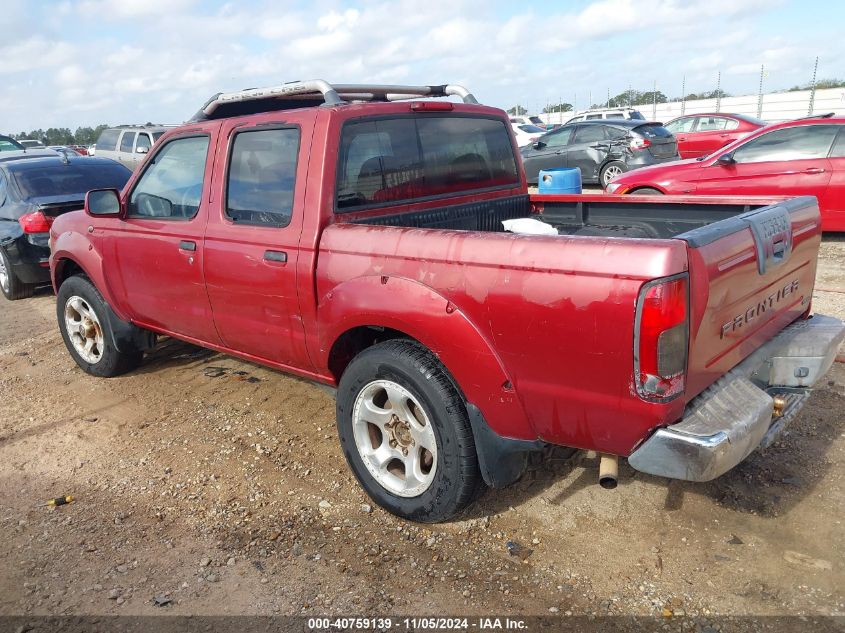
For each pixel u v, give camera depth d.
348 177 3.47
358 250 3.17
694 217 4.01
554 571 2.90
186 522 3.42
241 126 3.75
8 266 8.12
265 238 3.58
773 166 8.59
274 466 3.92
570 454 3.09
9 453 4.31
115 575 3.04
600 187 15.95
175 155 4.23
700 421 2.47
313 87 3.77
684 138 18.42
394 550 3.11
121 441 4.36
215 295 3.98
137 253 4.49
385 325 3.06
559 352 2.54
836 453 3.63
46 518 3.53
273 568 3.03
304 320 3.49
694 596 2.70
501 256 2.64
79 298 5.27
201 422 4.55
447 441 2.95
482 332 2.74
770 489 3.36
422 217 3.88
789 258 3.15
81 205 8.16
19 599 2.91
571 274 2.45
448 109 4.05
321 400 4.80
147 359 5.82
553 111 42.28
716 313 2.55
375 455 3.32
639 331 2.32
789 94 28.84
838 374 4.60
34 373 5.74
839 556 2.87
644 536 3.09
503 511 3.35
